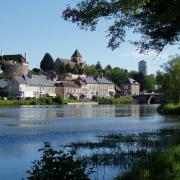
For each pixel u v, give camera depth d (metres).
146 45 24.31
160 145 35.03
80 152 31.83
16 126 60.72
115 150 32.56
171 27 22.17
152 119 77.75
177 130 51.62
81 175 13.54
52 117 85.25
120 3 17.58
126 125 62.78
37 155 31.55
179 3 19.14
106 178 22.19
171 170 19.98
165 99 106.94
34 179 13.59
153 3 19.62
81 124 65.50
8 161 28.89
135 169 21.22
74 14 20.33
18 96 196.00
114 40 22.45
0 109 128.12
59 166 13.66
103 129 55.56
